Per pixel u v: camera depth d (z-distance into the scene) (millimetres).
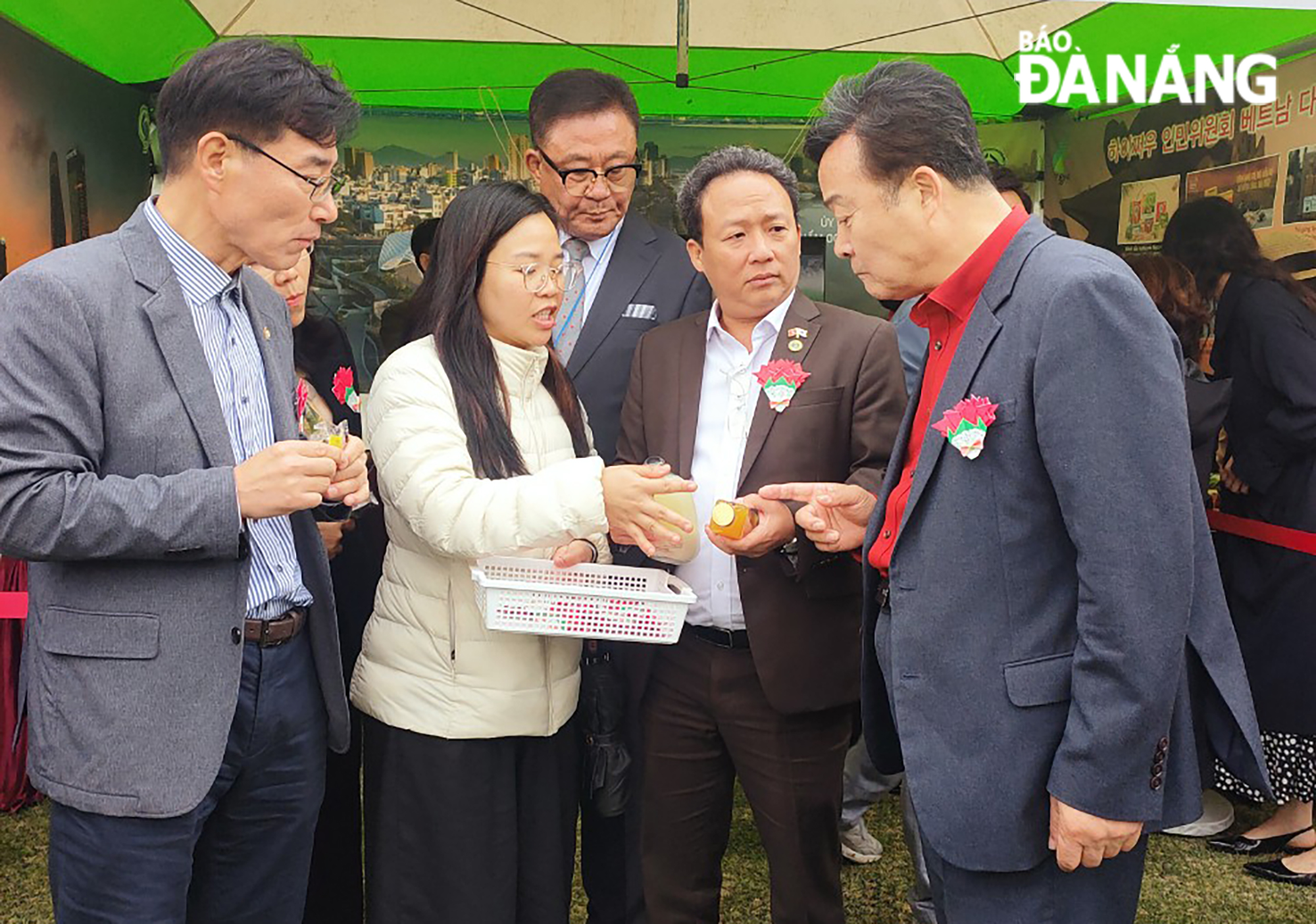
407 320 2172
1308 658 3146
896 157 1529
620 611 1865
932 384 1680
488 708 1978
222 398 1704
